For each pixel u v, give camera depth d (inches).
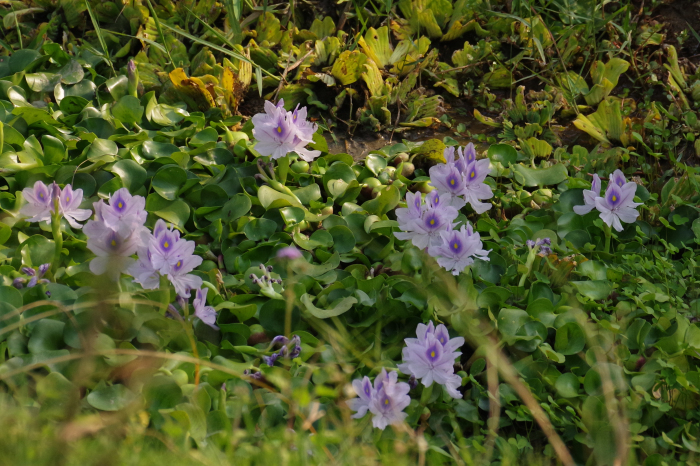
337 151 158.4
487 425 96.7
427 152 150.2
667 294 119.7
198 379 93.8
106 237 90.7
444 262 106.4
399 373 102.3
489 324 109.9
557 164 146.4
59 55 161.3
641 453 93.8
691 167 140.8
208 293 108.8
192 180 130.5
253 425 92.4
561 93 169.0
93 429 77.2
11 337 95.6
